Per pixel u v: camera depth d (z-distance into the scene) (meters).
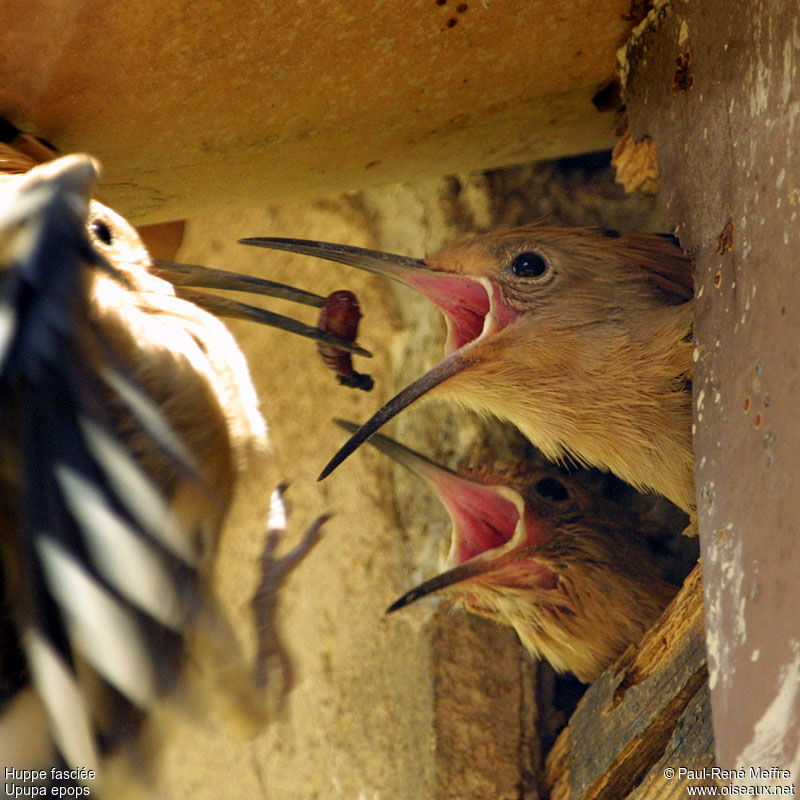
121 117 2.80
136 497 2.71
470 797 2.86
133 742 2.72
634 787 2.82
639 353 2.85
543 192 2.89
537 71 2.82
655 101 2.81
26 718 2.71
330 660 2.90
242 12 2.78
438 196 2.90
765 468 2.75
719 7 2.78
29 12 2.77
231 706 2.73
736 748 2.74
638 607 2.87
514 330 2.85
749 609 2.75
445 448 2.90
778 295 2.75
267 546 2.78
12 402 2.68
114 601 2.70
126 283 2.75
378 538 2.90
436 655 2.88
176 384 2.75
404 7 2.79
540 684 2.87
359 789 2.89
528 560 2.87
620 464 2.85
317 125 2.82
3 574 2.71
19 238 2.71
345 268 2.92
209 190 2.84
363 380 2.85
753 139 2.77
